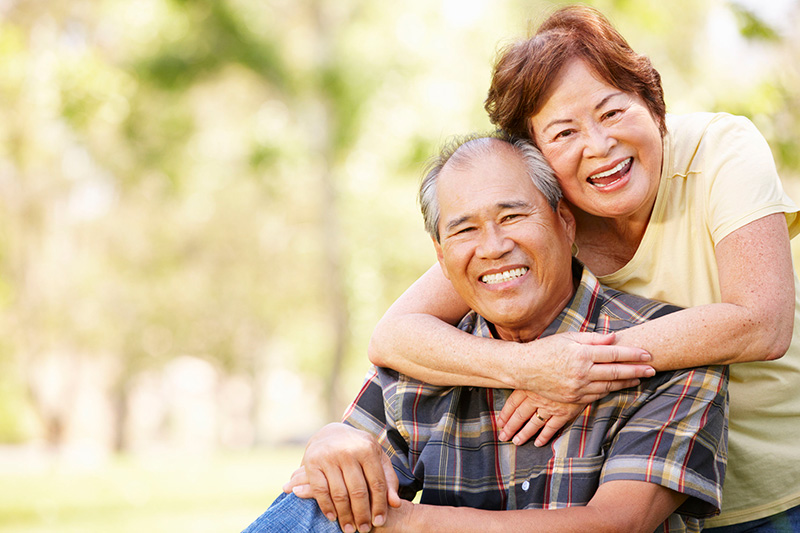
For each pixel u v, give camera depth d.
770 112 4.76
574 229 2.17
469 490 2.12
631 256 2.32
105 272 22.64
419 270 15.56
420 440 2.21
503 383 2.02
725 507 2.27
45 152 17.83
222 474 10.48
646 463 1.87
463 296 2.11
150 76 13.48
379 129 13.83
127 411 28.30
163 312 23.34
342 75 13.33
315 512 1.99
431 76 12.77
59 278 22.14
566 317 2.15
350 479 1.94
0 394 25.59
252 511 7.32
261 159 14.64
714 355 1.91
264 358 26.98
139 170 17.00
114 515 7.23
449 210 2.04
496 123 2.14
